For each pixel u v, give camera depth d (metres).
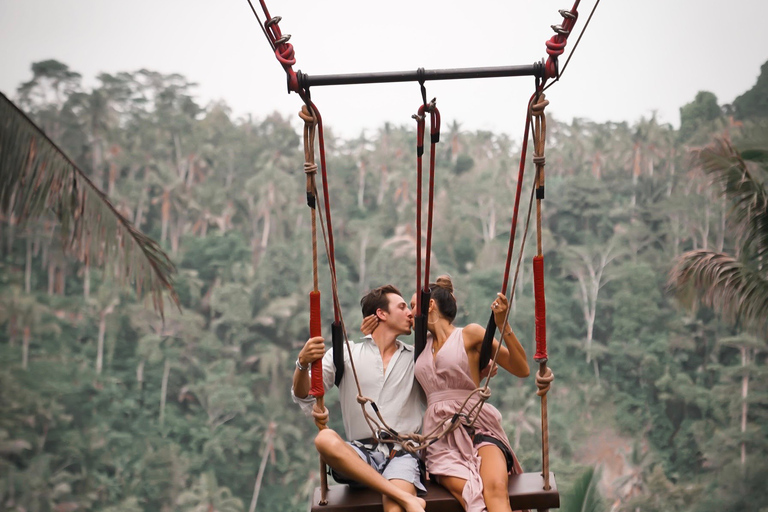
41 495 46.12
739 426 49.03
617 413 51.94
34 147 6.02
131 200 66.31
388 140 72.69
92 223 6.43
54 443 49.94
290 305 58.25
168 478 49.66
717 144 11.05
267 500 51.34
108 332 56.28
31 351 53.88
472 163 72.94
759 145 11.19
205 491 47.31
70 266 59.88
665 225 60.94
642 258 59.91
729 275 11.16
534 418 48.72
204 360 56.78
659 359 54.62
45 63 70.62
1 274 56.78
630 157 65.94
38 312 54.44
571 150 68.44
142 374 55.41
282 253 60.72
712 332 55.91
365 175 69.88
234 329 57.78
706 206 59.91
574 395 52.75
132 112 72.56
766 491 45.22
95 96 70.62
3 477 46.00
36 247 58.72
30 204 6.10
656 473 45.44
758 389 49.97
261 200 66.06
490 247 60.69
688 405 52.91
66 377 53.09
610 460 48.56
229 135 72.06
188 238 64.81
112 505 48.34
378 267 61.22
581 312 57.81
